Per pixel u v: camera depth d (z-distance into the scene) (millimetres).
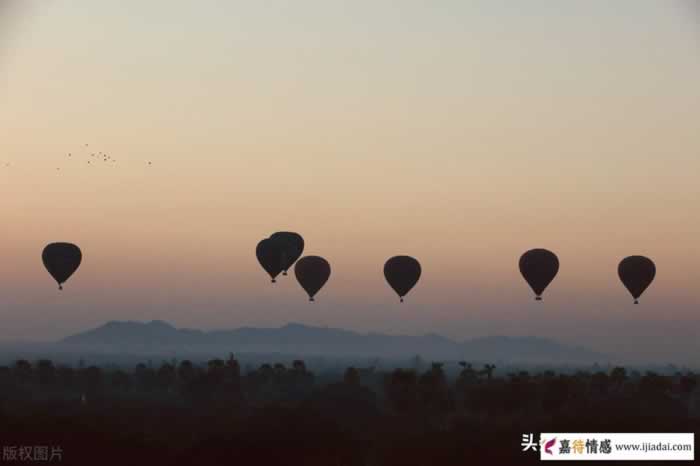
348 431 71812
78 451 70062
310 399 101000
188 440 73750
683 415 101000
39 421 81375
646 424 85750
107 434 75938
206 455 67688
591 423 85062
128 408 102938
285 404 98812
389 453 71500
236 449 67688
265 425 70375
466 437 77625
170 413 95312
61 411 93125
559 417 89688
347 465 67688
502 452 72375
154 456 69125
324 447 68438
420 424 94062
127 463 66938
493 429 83375
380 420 94625
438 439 76938
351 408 99625
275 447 67750
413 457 70438
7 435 74938
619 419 86875
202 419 88188
